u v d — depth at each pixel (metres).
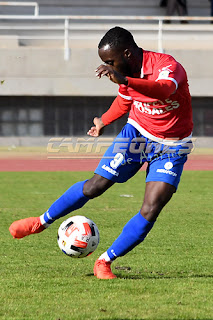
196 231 21.39
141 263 15.90
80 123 83.06
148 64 12.64
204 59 83.50
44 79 82.00
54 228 22.00
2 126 82.81
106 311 11.07
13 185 36.97
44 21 90.38
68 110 83.25
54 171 47.28
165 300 11.88
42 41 88.19
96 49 83.38
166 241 19.41
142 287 12.99
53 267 15.31
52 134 83.31
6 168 49.91
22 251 17.61
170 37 87.88
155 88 11.76
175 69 12.51
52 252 17.47
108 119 14.06
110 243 18.95
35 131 83.19
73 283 13.43
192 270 15.05
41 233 20.92
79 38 82.88
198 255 17.08
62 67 82.81
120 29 12.55
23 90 81.88
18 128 82.94
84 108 83.19
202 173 46.09
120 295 12.28
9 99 82.69
